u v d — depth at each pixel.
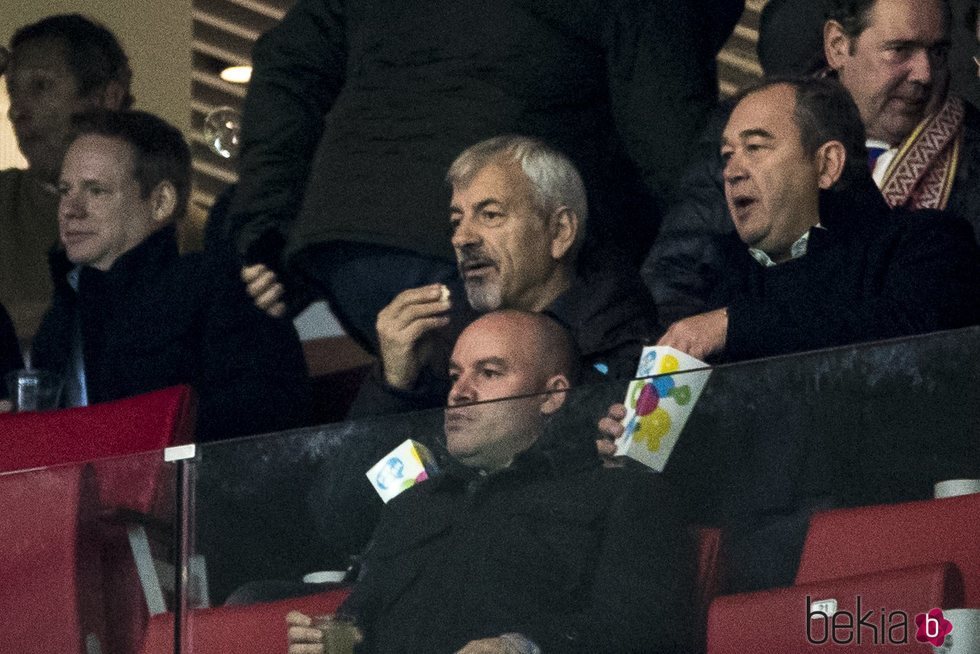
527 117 16.00
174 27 24.03
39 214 19.30
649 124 16.03
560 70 16.08
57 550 11.81
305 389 16.86
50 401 17.03
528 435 10.55
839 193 13.77
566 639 10.21
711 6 16.67
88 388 16.88
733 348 13.16
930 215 13.41
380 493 10.90
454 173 15.24
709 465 10.04
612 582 10.17
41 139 19.08
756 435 9.95
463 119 16.03
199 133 23.83
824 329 13.00
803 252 13.87
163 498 11.55
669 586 10.04
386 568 10.81
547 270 14.98
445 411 10.78
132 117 17.44
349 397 17.64
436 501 10.76
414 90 16.27
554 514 10.41
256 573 11.17
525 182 14.98
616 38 16.12
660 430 10.21
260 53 17.89
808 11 16.17
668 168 15.95
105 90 19.08
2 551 11.97
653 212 16.20
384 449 10.92
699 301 14.86
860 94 15.12
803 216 13.84
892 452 9.66
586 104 16.22
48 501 11.91
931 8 14.94
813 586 9.72
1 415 14.29
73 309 17.55
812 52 16.16
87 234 17.16
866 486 9.69
